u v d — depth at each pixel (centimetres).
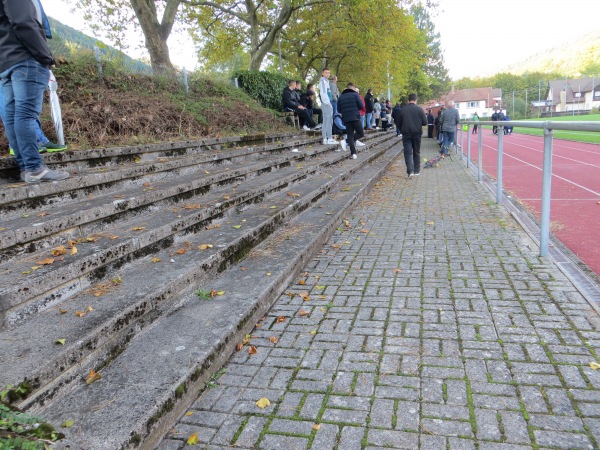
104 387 226
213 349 263
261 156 918
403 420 219
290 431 215
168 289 311
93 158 570
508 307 338
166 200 496
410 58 3391
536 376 249
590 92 11756
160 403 212
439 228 582
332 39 2703
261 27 2573
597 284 371
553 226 581
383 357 277
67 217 359
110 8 1931
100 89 898
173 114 962
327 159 1008
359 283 403
